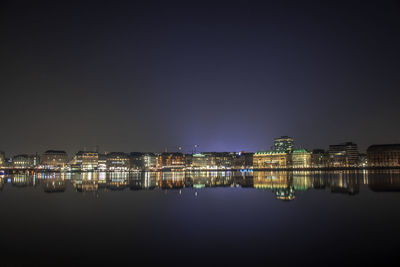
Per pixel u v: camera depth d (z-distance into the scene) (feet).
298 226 87.86
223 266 56.54
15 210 121.29
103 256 62.85
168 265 57.41
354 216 102.32
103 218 102.63
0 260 60.64
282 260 59.36
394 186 226.17
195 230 84.12
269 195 173.37
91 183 311.06
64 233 81.46
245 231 82.33
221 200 151.23
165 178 442.50
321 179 349.41
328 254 62.49
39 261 59.98
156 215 107.76
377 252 63.46
